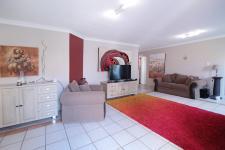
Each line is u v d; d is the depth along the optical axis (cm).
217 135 217
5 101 232
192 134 220
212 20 286
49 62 320
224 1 201
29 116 255
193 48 531
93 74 470
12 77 278
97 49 473
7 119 235
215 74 471
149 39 484
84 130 237
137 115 305
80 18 267
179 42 561
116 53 513
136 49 591
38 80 306
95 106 271
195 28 346
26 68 291
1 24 263
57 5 210
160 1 200
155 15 254
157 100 434
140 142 199
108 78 506
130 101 424
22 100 247
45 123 266
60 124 262
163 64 658
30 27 293
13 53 276
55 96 281
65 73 344
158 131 231
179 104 387
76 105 265
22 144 194
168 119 281
